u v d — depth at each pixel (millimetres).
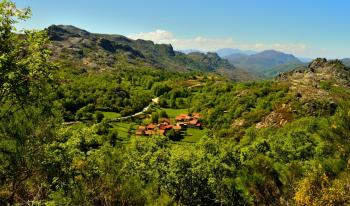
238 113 158625
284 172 27766
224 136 144375
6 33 17719
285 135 100500
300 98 149000
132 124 157875
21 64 17469
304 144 72438
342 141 22469
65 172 20734
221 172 59875
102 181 23938
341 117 22297
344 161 23047
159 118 176625
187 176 59781
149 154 66062
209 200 59406
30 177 20000
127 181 25328
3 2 17438
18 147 18594
